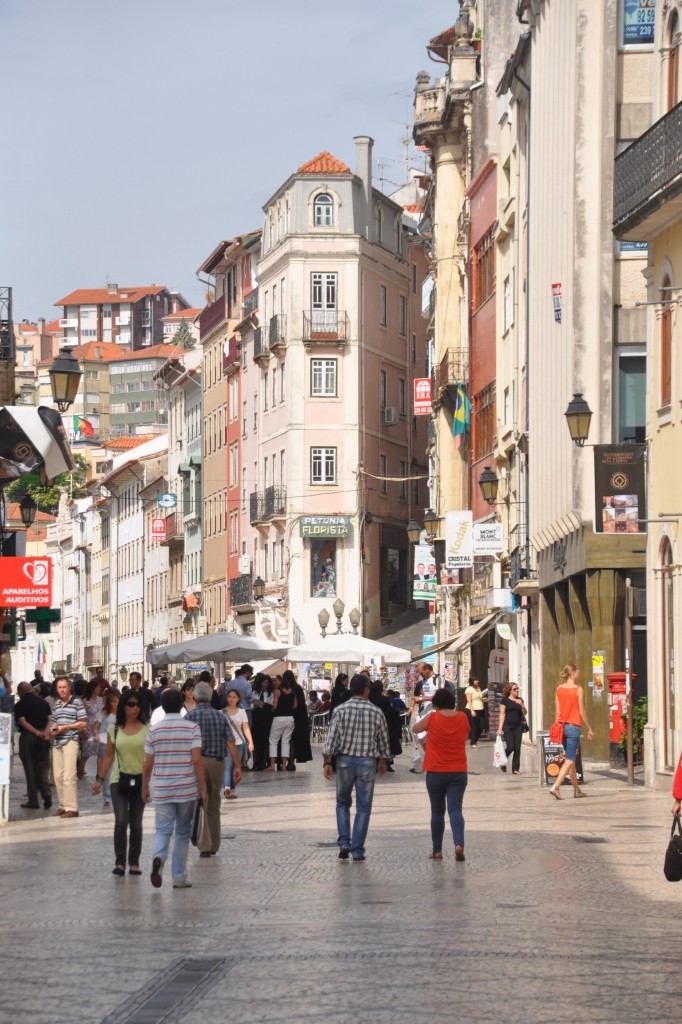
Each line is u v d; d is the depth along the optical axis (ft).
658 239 122.93
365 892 63.77
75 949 49.93
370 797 76.84
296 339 353.51
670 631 120.67
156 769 67.15
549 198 179.32
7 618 158.20
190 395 457.27
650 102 159.02
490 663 228.02
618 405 158.51
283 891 64.64
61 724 107.65
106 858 79.36
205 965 46.24
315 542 351.46
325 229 355.15
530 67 197.77
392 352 370.73
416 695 154.51
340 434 352.08
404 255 378.32
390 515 364.79
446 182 292.61
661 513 119.55
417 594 255.91
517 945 49.26
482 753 187.01
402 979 43.57
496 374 234.79
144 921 56.18
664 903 59.26
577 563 158.92
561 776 114.52
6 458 108.58
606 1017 38.42
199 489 438.40
